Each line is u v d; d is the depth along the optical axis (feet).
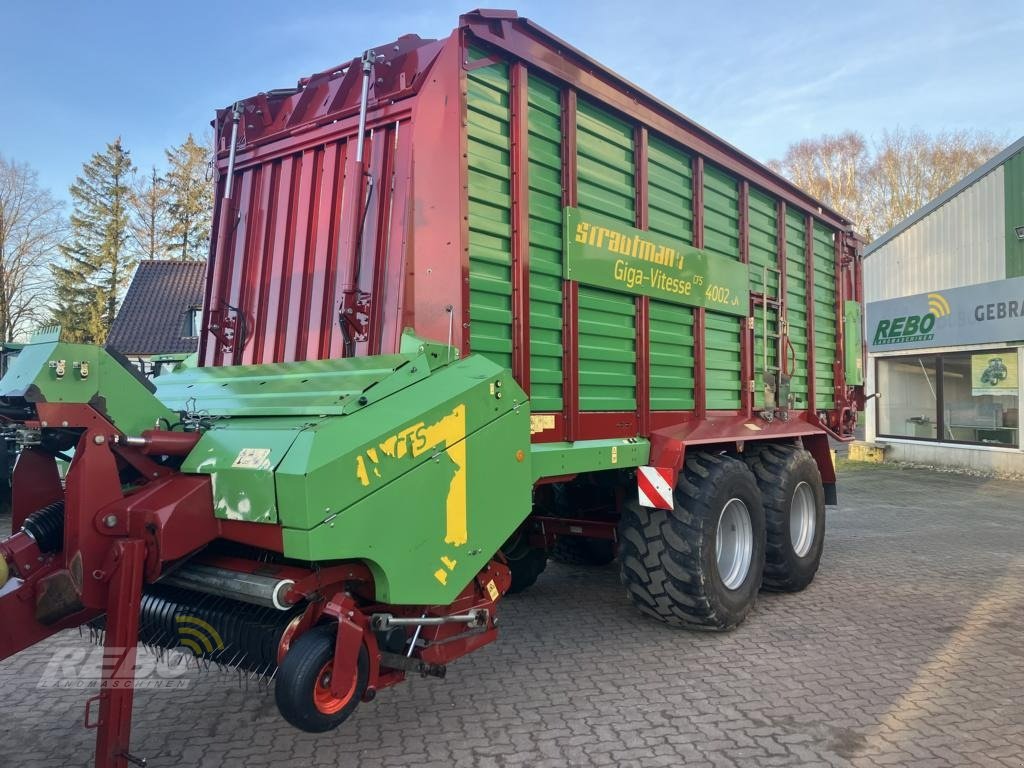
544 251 12.38
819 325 23.09
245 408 10.07
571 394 12.60
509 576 11.12
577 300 12.91
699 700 11.94
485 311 11.03
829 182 131.75
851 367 25.09
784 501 17.84
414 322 10.93
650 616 15.53
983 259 45.88
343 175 12.44
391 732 10.84
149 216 131.34
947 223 48.34
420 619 9.26
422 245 10.93
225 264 14.14
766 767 9.76
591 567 21.93
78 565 8.11
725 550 15.75
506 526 10.46
